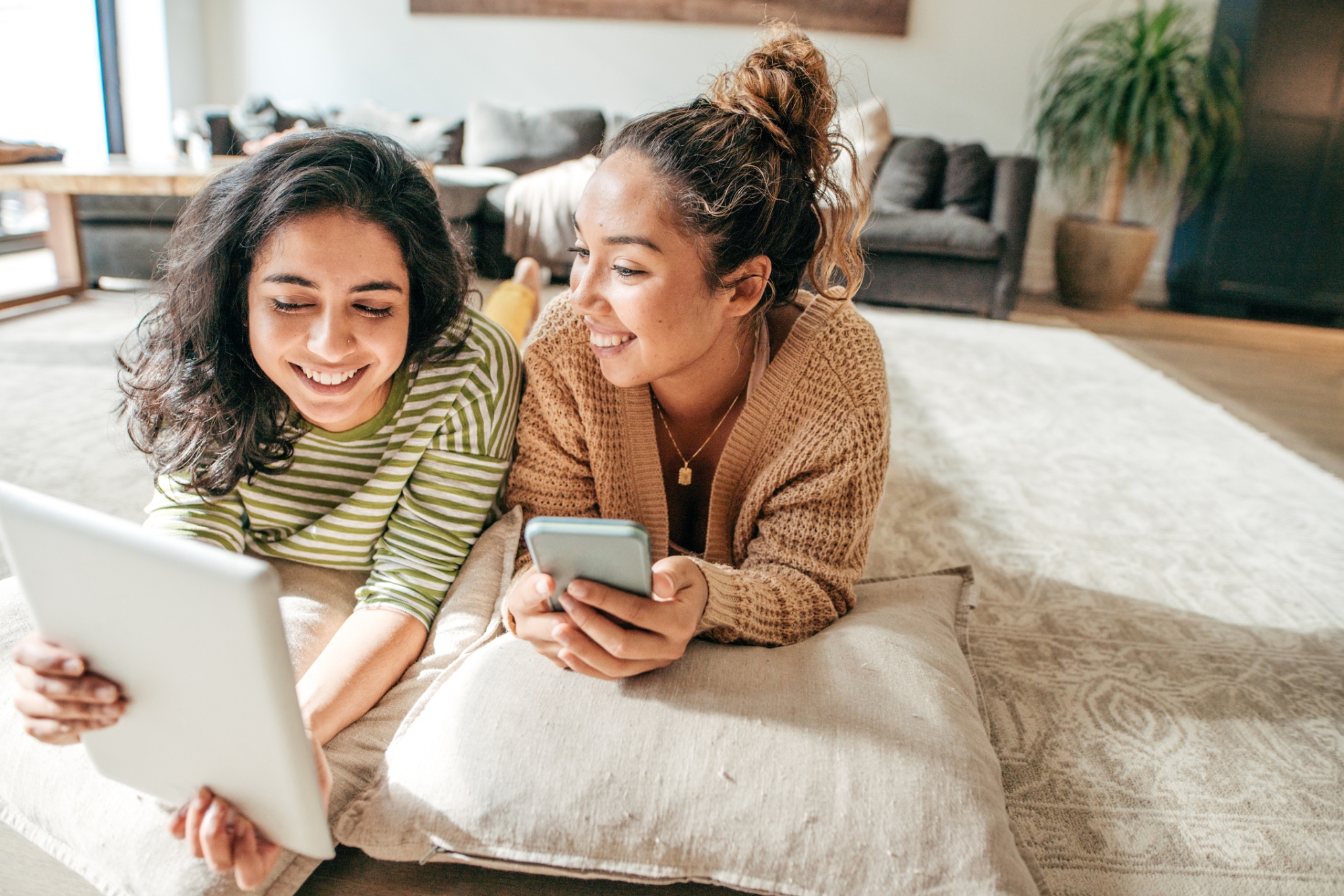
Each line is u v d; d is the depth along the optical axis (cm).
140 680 61
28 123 447
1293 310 414
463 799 74
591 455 103
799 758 75
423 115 496
